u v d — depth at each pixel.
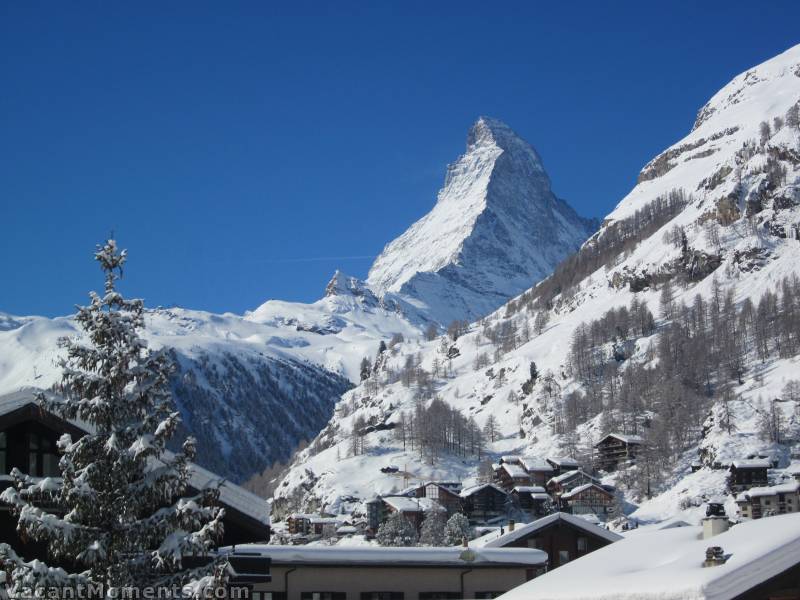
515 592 45.56
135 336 41.06
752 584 32.53
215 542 43.69
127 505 39.59
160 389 41.09
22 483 40.09
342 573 75.44
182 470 40.59
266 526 49.25
